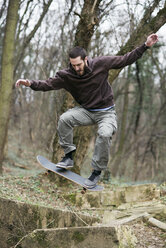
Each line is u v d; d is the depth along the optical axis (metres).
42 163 4.21
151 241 5.64
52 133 12.50
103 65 3.90
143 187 8.01
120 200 7.91
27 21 11.33
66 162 4.16
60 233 4.65
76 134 9.02
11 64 9.20
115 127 4.12
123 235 4.68
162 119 22.02
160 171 20.41
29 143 19.50
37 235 4.70
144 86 18.58
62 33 9.62
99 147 3.99
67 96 8.74
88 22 7.79
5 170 11.58
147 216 6.76
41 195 7.70
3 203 5.09
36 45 13.20
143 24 8.63
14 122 22.11
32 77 16.39
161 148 20.98
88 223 5.91
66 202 7.68
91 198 7.87
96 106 4.09
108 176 10.45
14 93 15.45
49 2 10.27
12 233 5.03
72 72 3.96
